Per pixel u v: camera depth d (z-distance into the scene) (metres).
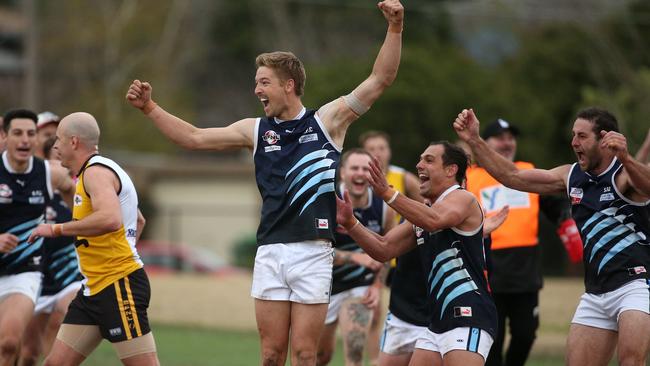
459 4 160.75
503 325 35.81
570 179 28.53
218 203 147.38
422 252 26.98
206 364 43.09
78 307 27.50
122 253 27.42
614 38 131.00
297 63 26.67
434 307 26.61
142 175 144.50
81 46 165.00
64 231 26.30
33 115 33.12
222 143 26.92
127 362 27.50
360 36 161.38
